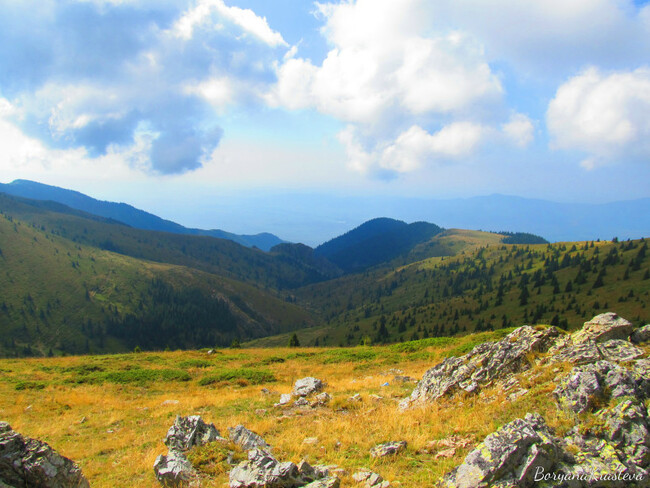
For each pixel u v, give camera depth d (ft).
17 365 124.77
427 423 51.11
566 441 35.60
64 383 102.73
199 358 145.38
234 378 106.52
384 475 37.04
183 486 37.63
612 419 36.35
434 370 66.59
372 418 56.24
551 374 51.70
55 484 30.71
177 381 107.55
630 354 51.26
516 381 54.54
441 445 42.65
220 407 74.79
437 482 33.94
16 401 84.53
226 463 41.88
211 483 37.73
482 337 126.62
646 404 38.63
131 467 46.11
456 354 112.57
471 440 42.09
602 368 44.32
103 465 47.85
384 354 132.57
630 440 34.17
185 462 41.52
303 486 33.83
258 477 34.55
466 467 32.48
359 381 90.94
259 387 96.94
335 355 140.15
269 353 157.79
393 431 49.21
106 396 91.56
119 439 58.18
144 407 79.61
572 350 55.36
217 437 48.91
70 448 55.36
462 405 54.49
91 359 140.46
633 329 58.49
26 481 30.09
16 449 30.89
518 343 62.85
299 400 71.87
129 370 122.52
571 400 41.63
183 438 47.98
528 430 33.55
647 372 44.83
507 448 31.91
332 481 33.45
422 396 62.39
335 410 65.16
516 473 30.89
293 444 47.52
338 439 48.34
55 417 73.56
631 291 602.85
